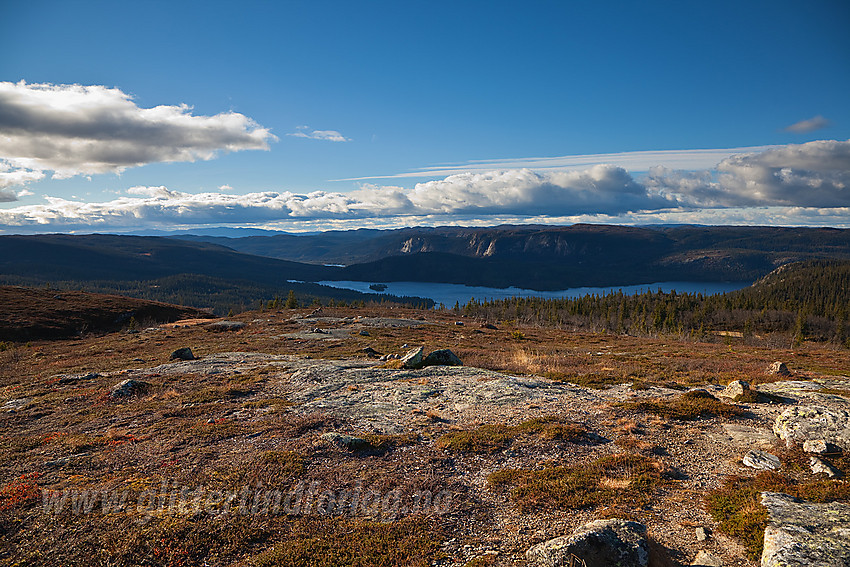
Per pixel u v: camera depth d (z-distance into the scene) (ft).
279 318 292.81
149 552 32.22
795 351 209.97
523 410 68.33
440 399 76.54
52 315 296.92
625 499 39.19
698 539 32.22
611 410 66.95
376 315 318.65
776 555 25.54
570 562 26.96
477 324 300.40
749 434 55.21
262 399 80.18
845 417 50.14
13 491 41.45
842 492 36.14
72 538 33.96
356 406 73.05
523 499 40.01
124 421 67.72
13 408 78.28
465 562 30.94
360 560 31.35
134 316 339.36
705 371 107.96
